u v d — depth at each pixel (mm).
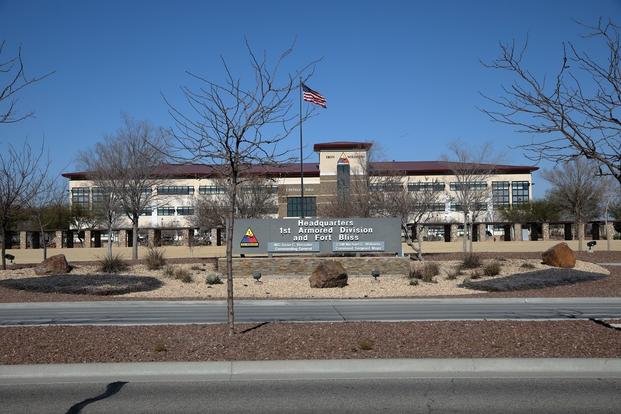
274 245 28719
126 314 16234
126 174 35156
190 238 57750
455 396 7465
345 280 24422
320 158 68688
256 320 14094
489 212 71625
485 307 17344
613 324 11648
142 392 7730
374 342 10016
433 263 29828
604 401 7242
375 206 39219
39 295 21250
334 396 7496
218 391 7758
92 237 62844
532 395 7496
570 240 61312
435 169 65688
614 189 46969
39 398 7480
